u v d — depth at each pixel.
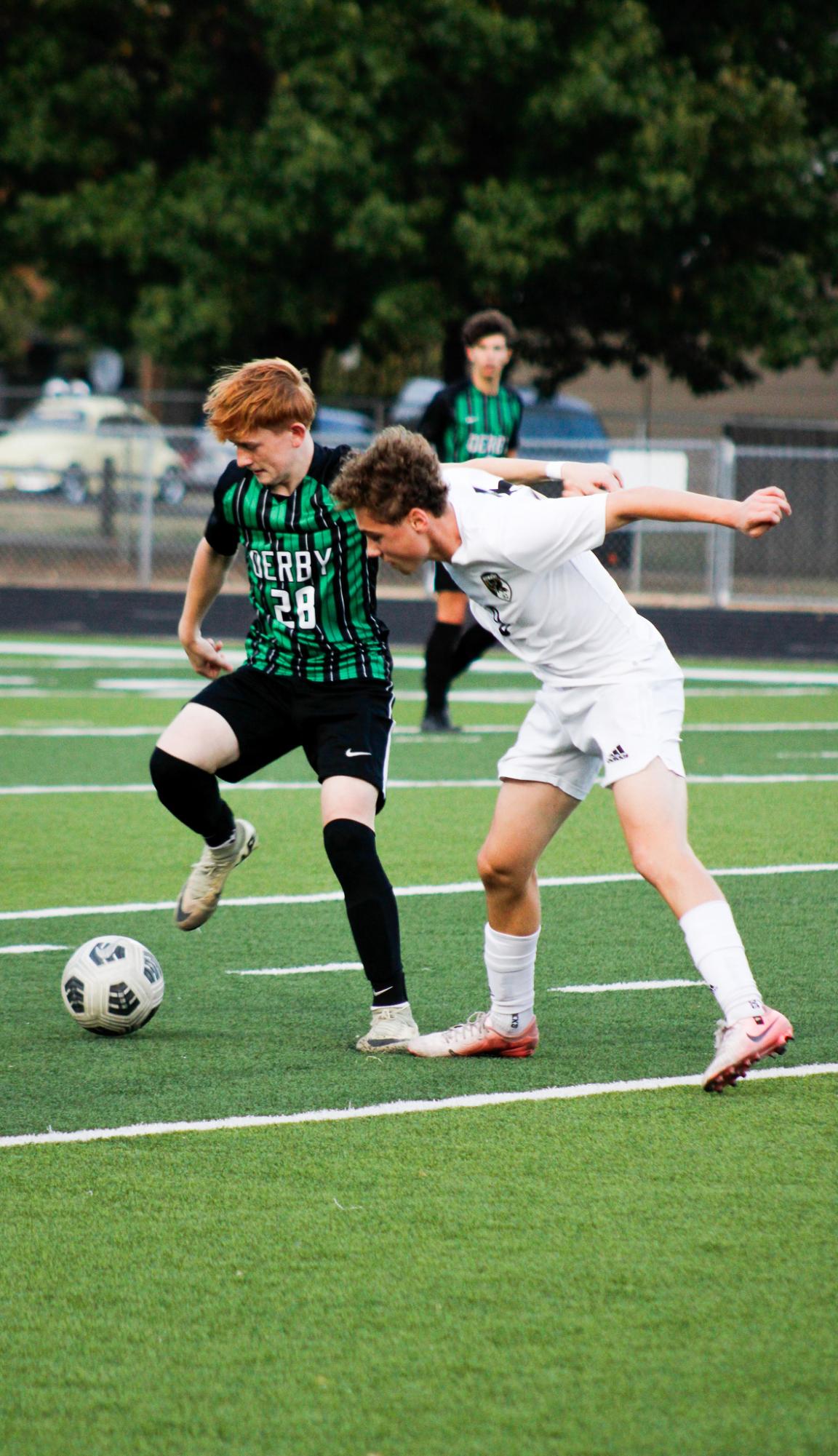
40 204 77.56
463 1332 11.59
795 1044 18.58
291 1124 15.88
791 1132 15.66
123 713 47.78
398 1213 13.68
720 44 75.69
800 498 77.00
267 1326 11.69
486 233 71.88
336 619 18.70
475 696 53.00
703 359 84.12
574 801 17.28
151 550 80.25
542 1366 11.12
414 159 74.44
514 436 41.00
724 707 51.12
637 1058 18.11
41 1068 17.62
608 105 70.75
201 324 75.25
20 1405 10.64
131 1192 14.13
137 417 106.44
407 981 21.30
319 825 32.41
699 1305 11.98
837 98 79.69
